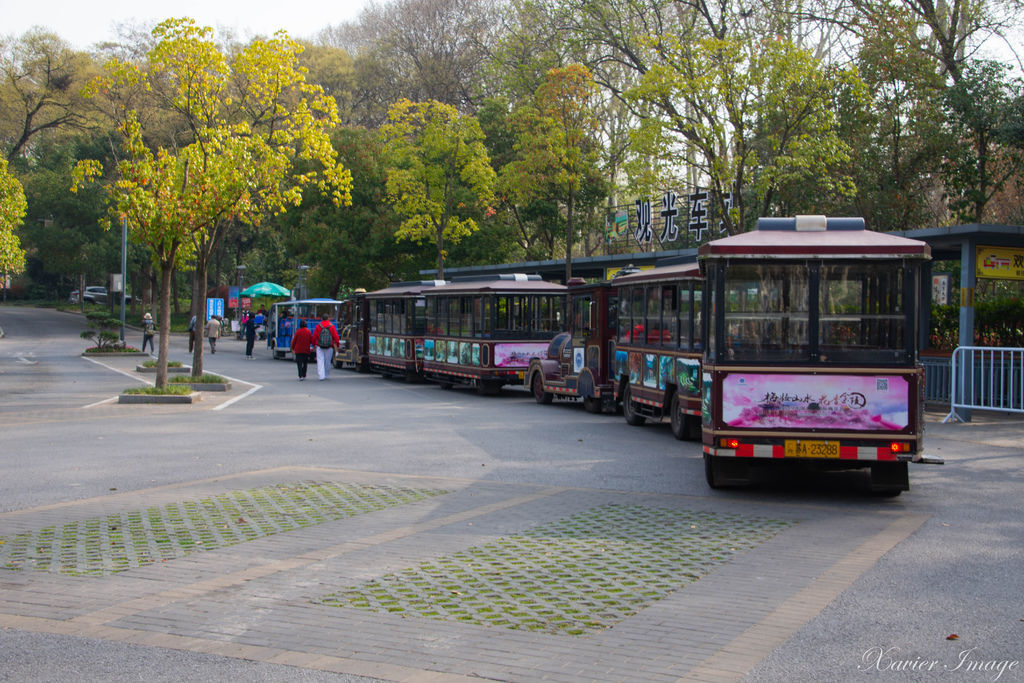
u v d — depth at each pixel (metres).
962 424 17.36
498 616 6.18
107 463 12.61
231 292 63.06
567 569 7.34
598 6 33.69
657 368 16.19
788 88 24.50
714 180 25.27
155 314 73.75
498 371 24.06
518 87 40.53
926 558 7.67
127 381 28.16
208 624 6.01
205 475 11.70
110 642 5.68
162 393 21.89
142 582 6.97
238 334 62.03
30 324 65.25
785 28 30.19
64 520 9.05
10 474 11.70
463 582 6.97
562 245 45.31
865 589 6.78
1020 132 25.19
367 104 63.06
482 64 53.03
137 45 54.41
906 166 27.97
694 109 25.61
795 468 12.38
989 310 21.67
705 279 10.63
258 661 5.36
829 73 24.66
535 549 7.95
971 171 27.36
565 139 31.09
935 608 6.32
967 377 17.72
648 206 31.84
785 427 10.05
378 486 10.88
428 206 35.88
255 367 36.78
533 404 22.23
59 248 63.97
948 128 27.62
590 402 20.02
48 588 6.81
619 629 5.92
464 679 5.10
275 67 22.95
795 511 9.60
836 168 27.05
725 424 10.13
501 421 18.19
